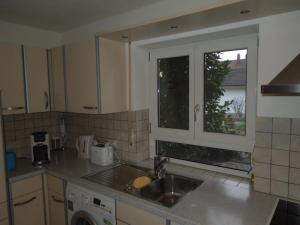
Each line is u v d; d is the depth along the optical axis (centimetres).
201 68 202
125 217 158
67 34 269
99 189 172
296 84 107
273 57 145
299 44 137
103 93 204
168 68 225
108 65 207
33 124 263
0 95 188
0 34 229
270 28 145
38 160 228
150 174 200
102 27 231
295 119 141
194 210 136
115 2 188
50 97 243
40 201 216
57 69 235
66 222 204
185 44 209
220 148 199
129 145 230
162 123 235
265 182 155
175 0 179
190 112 212
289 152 144
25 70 220
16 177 198
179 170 204
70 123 284
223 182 178
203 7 137
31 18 224
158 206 142
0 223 190
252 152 180
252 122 180
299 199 144
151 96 236
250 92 178
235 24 160
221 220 126
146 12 197
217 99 198
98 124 254
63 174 199
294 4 127
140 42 213
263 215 130
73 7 197
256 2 124
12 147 246
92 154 228
